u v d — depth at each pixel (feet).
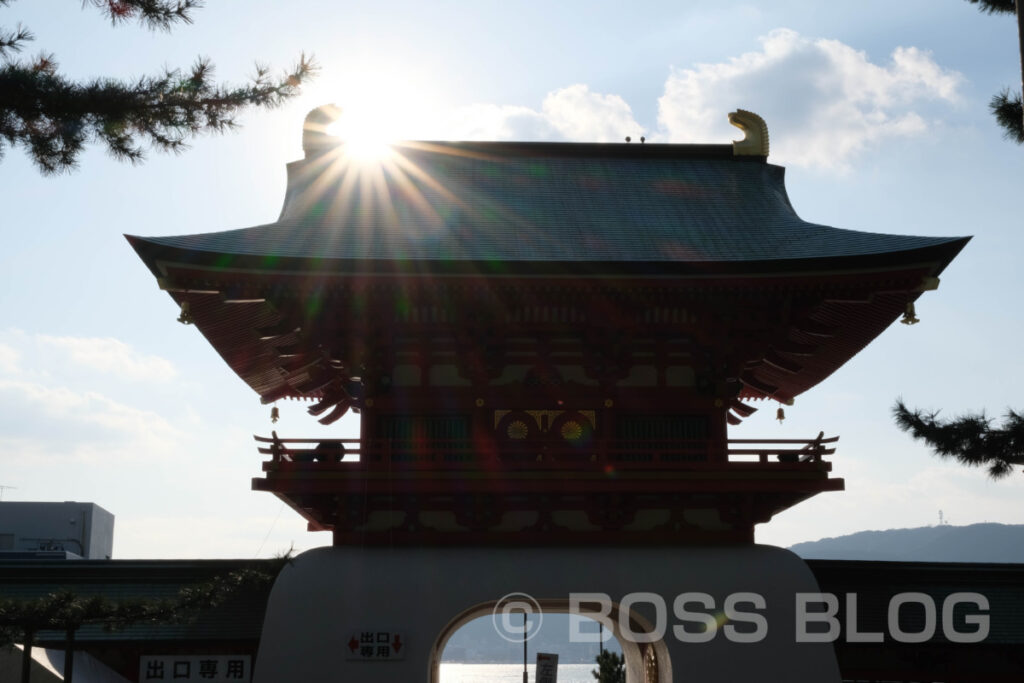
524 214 118.93
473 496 103.91
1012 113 96.22
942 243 98.78
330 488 101.71
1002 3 97.14
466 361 107.96
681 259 109.09
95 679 109.40
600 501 104.68
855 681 116.37
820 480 102.94
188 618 96.27
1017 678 115.65
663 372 108.99
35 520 241.76
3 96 65.57
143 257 96.73
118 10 67.77
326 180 124.67
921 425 95.35
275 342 116.37
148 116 69.26
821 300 105.60
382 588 99.60
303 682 96.53
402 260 100.22
